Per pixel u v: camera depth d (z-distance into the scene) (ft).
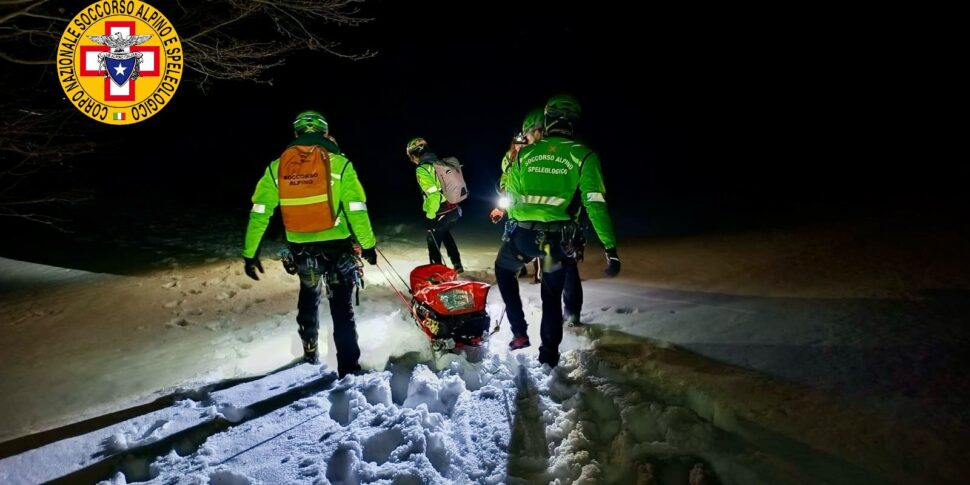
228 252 30.48
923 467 7.98
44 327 18.63
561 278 12.28
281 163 12.32
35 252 30.73
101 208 41.88
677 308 16.35
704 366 11.55
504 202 19.49
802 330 13.55
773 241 25.88
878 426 8.98
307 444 10.34
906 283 17.07
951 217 26.86
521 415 10.73
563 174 11.64
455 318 13.39
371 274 24.16
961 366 10.95
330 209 12.19
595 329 14.83
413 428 10.31
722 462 8.50
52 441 11.03
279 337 16.66
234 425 11.22
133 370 14.62
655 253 25.68
